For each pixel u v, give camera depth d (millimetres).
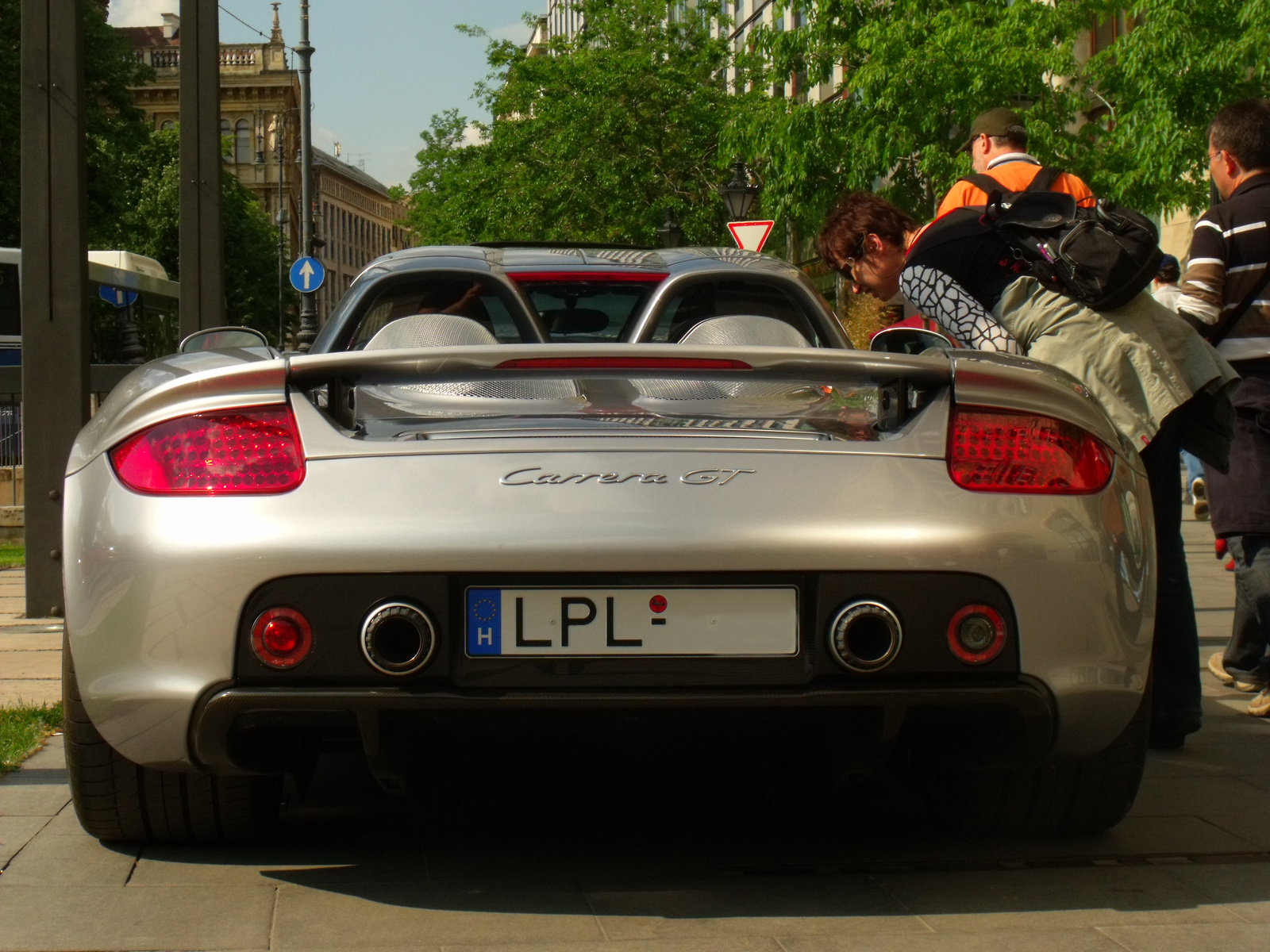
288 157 102500
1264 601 4547
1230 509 4527
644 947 2535
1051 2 15445
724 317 3887
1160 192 14461
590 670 2561
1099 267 3598
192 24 11617
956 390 2719
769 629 2584
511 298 4066
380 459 2604
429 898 2801
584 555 2535
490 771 3783
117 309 24906
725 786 3691
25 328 7133
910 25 16016
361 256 140000
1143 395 3662
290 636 2539
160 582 2570
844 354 2648
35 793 3564
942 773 3174
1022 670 2631
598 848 3145
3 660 5824
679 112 31172
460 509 2553
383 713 2568
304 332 26531
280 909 2730
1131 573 2744
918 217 17891
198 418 2648
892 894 2842
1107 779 3082
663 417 2811
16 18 34781
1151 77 13102
